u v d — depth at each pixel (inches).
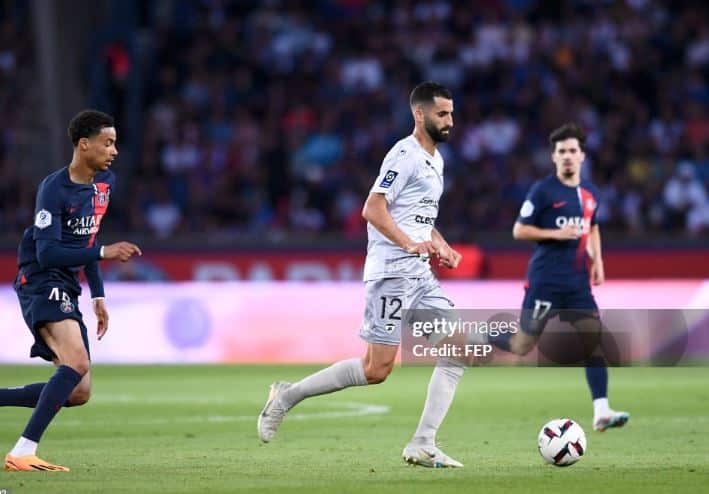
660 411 1685.5
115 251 1084.5
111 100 3700.8
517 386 2111.2
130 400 1868.8
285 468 1119.0
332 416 1642.5
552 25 3794.3
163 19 3934.5
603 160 3390.7
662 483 1012.5
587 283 1551.4
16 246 2783.0
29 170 3572.8
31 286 1122.0
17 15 3885.3
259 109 3602.4
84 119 1119.6
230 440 1368.1
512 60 3673.7
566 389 2050.9
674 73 3663.9
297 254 2802.7
